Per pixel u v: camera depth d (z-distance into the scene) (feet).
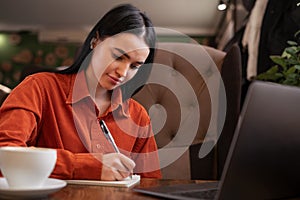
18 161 2.14
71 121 3.63
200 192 2.57
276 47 6.29
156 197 2.46
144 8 18.29
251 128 2.08
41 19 21.57
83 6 18.70
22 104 3.30
